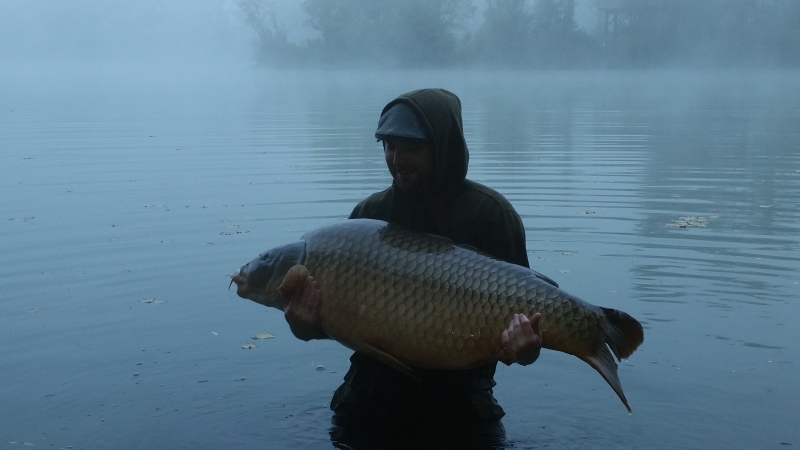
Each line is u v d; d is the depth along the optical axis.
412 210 4.15
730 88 38.16
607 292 6.28
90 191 10.45
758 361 5.01
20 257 7.33
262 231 8.15
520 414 4.40
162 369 5.00
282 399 4.60
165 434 4.20
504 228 4.09
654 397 4.57
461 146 4.10
